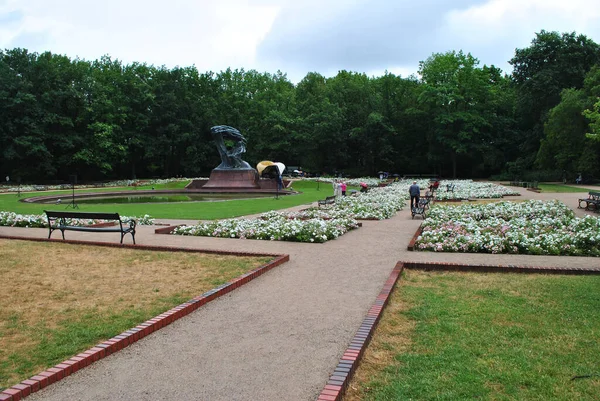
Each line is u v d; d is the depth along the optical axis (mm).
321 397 4367
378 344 6008
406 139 77188
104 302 7695
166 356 5559
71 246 12938
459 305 7602
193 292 8281
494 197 32938
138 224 18391
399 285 8969
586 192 38031
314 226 14812
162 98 68125
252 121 73812
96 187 52125
